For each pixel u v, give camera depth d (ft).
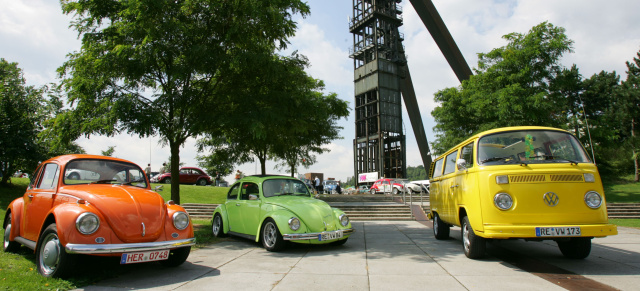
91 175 18.95
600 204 17.53
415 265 18.69
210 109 32.73
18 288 13.21
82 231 14.49
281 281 15.39
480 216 18.34
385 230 36.99
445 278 15.71
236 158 63.87
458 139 84.64
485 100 75.97
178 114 33.47
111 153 84.58
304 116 33.91
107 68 28.04
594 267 17.78
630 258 19.98
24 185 64.08
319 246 25.61
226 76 32.63
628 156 123.85
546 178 17.72
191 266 18.61
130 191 17.53
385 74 155.63
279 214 23.68
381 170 145.28
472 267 18.04
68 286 14.01
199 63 29.45
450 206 24.22
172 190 34.47
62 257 14.56
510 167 18.21
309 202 25.48
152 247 15.67
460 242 27.66
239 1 30.01
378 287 14.30
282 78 32.53
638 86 125.08
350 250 23.93
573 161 18.60
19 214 19.94
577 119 98.68
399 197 70.90
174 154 34.88
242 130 36.86
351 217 51.34
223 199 67.72
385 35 160.66
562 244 20.44
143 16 27.43
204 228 37.42
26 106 54.90
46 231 15.51
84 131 29.96
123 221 15.47
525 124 72.69
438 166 29.91
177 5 29.55
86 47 29.50
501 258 20.42
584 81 143.33
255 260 20.36
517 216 17.52
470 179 19.72
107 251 14.49
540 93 70.54
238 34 30.94
